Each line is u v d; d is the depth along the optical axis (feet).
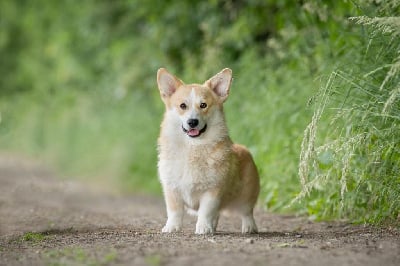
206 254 23.44
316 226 35.50
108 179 74.79
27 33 142.20
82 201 55.67
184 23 76.28
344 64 37.14
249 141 50.78
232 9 70.08
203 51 69.21
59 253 25.12
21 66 143.02
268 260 22.36
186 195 32.14
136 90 85.15
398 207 31.09
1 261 24.76
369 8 37.06
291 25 53.01
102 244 26.84
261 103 51.78
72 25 111.14
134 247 25.39
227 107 55.42
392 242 26.30
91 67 107.65
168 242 26.73
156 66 80.43
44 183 70.18
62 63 110.83
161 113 71.26
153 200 57.11
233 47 67.10
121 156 74.54
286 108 46.60
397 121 31.27
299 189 40.52
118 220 40.09
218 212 32.55
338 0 42.70
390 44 34.12
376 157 30.78
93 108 98.94
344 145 29.91
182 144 31.86
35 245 28.48
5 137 137.59
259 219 40.01
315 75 42.88
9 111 140.36
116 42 93.15
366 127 31.27
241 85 55.72
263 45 65.67
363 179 32.60
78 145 93.20
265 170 46.11
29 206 48.91
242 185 33.32
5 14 144.66
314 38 48.55
